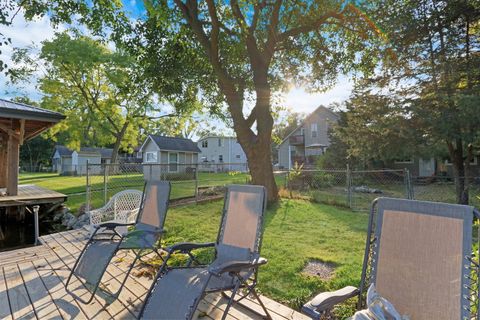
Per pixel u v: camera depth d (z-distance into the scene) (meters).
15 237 6.55
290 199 8.50
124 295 2.65
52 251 4.12
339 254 3.63
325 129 23.05
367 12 7.45
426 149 9.33
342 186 13.05
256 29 7.71
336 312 2.18
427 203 1.59
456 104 7.18
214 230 5.03
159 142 24.86
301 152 25.48
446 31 7.94
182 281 2.01
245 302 2.48
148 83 8.82
